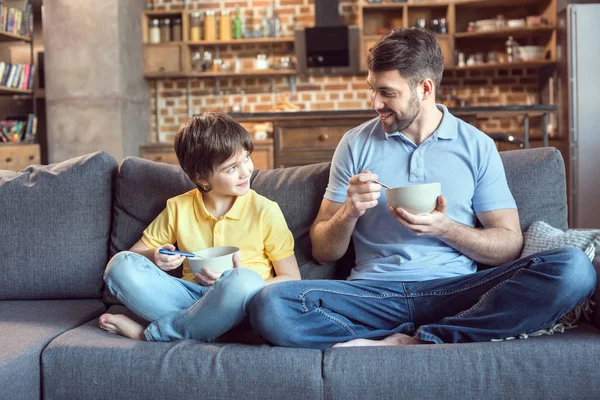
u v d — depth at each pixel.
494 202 1.76
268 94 6.66
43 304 1.89
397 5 6.16
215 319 1.49
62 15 6.05
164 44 6.44
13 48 6.28
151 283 1.56
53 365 1.44
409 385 1.34
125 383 1.41
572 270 1.41
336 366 1.37
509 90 6.43
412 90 1.73
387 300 1.63
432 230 1.61
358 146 1.86
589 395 1.33
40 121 6.53
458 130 1.82
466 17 6.41
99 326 1.63
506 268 1.54
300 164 4.48
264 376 1.38
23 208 1.97
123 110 6.04
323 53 6.25
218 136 1.70
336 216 1.73
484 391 1.34
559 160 1.87
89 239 1.96
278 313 1.46
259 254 1.79
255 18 6.57
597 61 5.46
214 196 1.82
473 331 1.46
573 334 1.43
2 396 1.33
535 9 6.25
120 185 1.98
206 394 1.39
